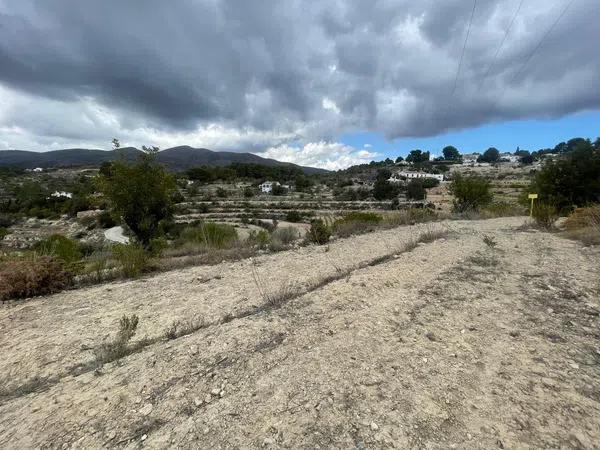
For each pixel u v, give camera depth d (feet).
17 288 19.57
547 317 13.52
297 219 176.45
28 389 10.48
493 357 10.53
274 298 16.60
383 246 30.27
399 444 7.24
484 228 42.24
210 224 49.42
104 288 21.08
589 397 8.63
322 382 9.37
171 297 18.29
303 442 7.36
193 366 10.52
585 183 59.88
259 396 8.93
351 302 15.26
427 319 13.29
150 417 8.43
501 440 7.30
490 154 497.87
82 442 7.75
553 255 24.29
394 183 341.21
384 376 9.54
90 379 10.33
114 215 48.29
